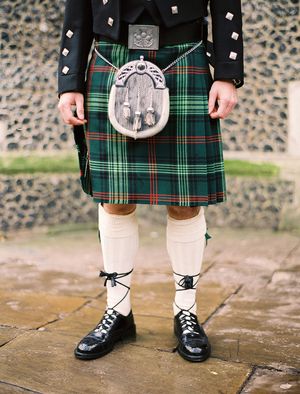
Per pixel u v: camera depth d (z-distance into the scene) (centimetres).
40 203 329
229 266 258
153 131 143
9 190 322
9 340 171
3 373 149
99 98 150
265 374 149
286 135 321
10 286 230
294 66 316
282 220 324
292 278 238
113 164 152
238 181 330
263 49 319
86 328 182
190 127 148
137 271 252
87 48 155
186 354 156
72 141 333
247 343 169
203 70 150
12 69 322
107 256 164
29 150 326
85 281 238
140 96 143
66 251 290
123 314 166
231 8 146
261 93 323
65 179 333
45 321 189
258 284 231
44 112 328
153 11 143
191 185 149
